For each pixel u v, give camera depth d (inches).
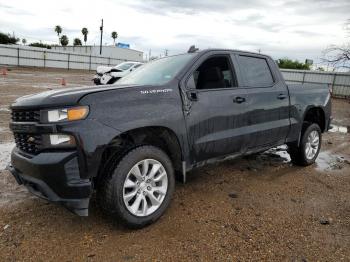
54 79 939.3
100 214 142.5
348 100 894.4
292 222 140.9
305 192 176.2
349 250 120.4
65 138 114.8
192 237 126.3
